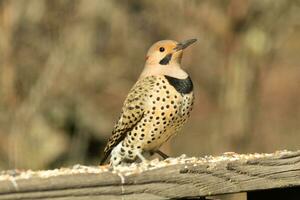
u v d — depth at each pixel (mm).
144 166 6242
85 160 16125
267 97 20188
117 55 15992
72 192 5871
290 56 18078
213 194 6316
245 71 15484
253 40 15367
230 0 15398
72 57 15188
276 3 15234
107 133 16656
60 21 15094
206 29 15648
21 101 14758
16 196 5730
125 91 16203
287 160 6543
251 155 6629
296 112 19469
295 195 6816
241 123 15453
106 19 15625
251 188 6445
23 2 14961
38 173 5965
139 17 15930
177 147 17734
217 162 6355
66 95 15609
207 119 18219
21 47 15000
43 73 14773
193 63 16422
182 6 15578
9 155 14328
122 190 6020
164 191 6148
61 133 15766
